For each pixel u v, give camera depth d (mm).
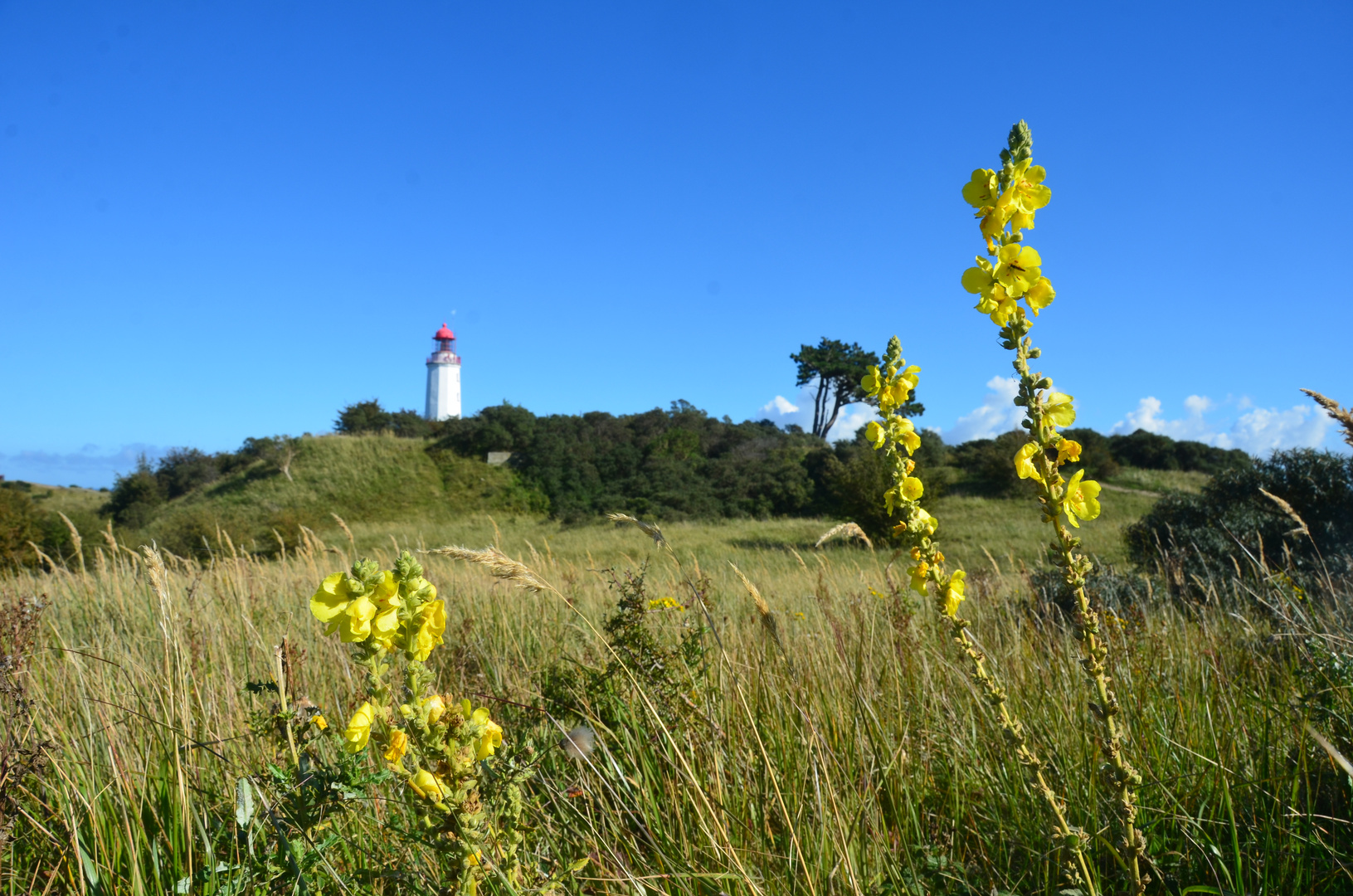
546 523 29906
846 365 46219
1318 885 2051
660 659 3105
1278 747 2580
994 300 1634
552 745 2547
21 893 2094
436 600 1438
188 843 2080
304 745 2223
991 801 2635
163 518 30359
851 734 2738
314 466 34688
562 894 1743
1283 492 9508
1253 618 4262
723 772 2500
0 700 2588
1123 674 3191
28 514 17422
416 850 1919
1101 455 29734
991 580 6441
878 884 2127
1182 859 2205
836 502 29812
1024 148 1619
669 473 33812
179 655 3006
